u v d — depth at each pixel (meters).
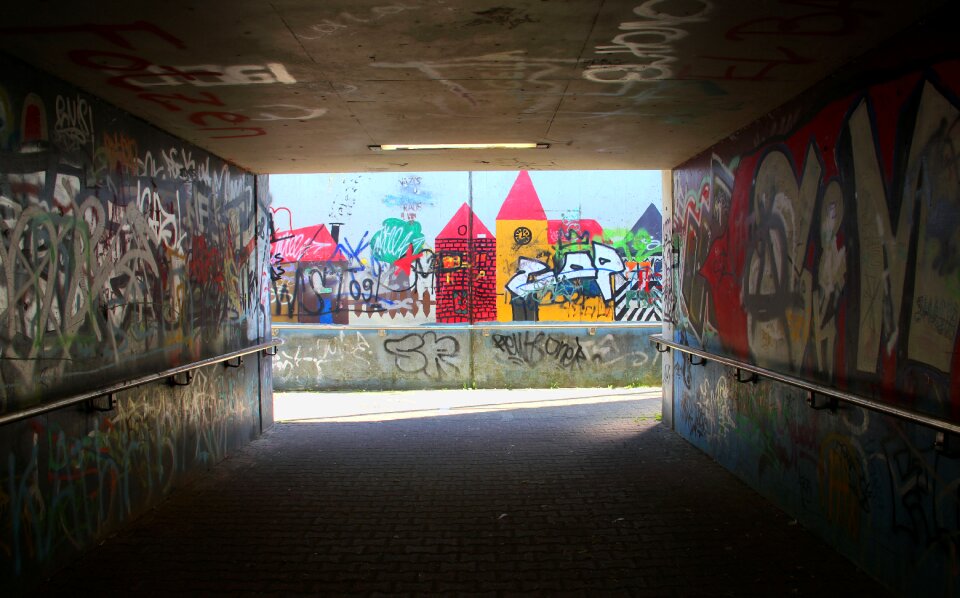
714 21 3.08
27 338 3.39
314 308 10.18
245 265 6.81
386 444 6.70
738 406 5.33
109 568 3.70
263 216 7.43
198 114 4.56
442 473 5.63
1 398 3.20
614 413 8.21
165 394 4.94
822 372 3.96
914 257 3.11
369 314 10.11
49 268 3.58
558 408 8.59
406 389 10.10
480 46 3.39
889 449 3.33
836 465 3.85
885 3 2.86
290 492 5.11
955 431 2.64
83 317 3.88
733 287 5.37
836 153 3.79
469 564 3.78
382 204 10.05
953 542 2.87
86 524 3.92
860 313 3.56
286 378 10.16
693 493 5.00
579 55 3.54
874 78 3.42
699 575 3.60
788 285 4.40
